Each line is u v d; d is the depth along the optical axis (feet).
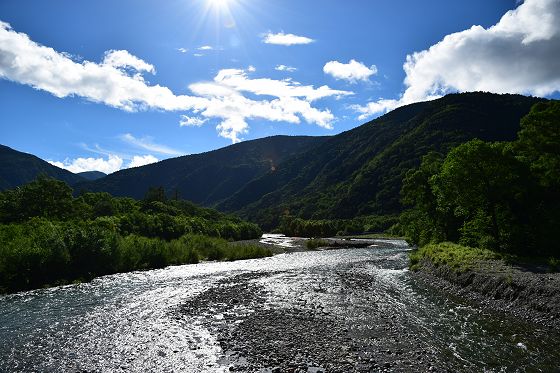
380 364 47.52
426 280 106.73
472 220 134.82
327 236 421.59
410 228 229.86
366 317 69.56
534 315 65.62
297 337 58.23
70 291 99.04
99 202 294.46
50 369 48.42
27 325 67.72
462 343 55.06
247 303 82.17
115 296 91.76
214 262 168.45
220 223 393.50
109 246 134.62
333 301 83.15
